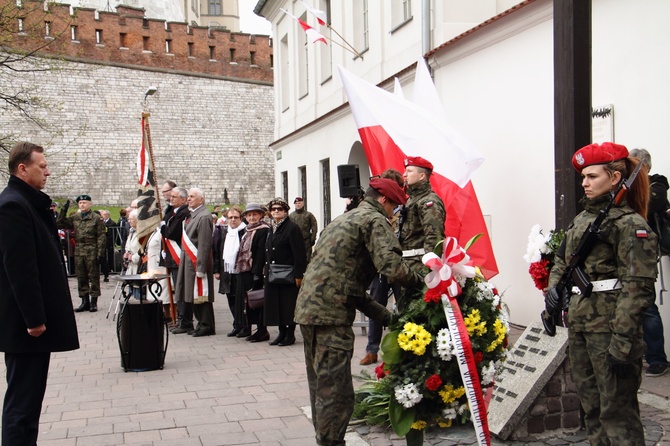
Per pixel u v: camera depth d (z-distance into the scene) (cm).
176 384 721
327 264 435
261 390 687
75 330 492
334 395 429
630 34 745
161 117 4741
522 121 929
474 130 1049
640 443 388
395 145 809
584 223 401
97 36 4528
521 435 505
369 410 556
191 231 1010
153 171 1205
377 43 1484
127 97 4612
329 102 1827
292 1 2164
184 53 4803
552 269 427
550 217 877
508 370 539
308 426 566
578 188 509
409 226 628
